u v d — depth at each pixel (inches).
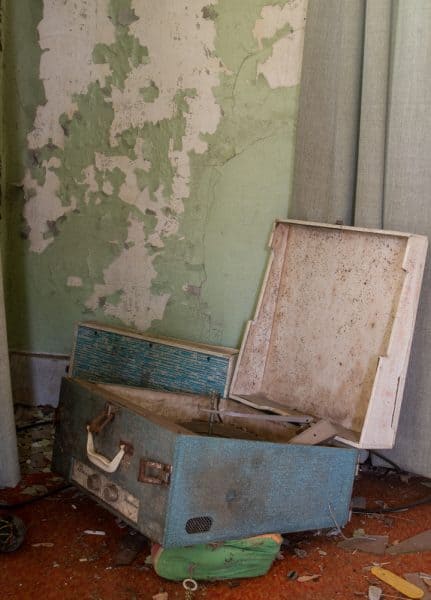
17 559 101.0
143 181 151.7
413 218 128.0
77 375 152.4
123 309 156.6
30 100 153.4
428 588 101.4
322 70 135.0
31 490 123.3
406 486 137.8
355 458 111.7
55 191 155.6
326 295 130.5
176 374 141.3
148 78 148.6
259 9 141.7
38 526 110.8
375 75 128.0
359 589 99.9
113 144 152.0
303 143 138.0
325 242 132.2
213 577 99.3
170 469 92.1
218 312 151.1
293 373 133.6
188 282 152.1
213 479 95.0
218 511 96.3
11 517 103.3
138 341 145.9
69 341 159.6
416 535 117.4
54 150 154.3
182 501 92.9
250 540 100.3
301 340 133.4
